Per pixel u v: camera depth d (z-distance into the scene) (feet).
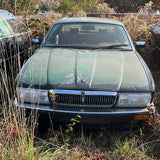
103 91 8.09
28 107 8.25
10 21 14.99
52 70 9.08
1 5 23.25
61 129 8.70
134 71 9.26
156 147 8.68
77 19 13.57
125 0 60.29
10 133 7.16
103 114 7.97
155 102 11.77
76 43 12.03
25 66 9.64
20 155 6.74
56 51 11.26
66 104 8.21
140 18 26.58
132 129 8.91
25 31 15.92
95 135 9.22
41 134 9.12
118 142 8.57
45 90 8.30
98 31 12.67
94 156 7.97
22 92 8.04
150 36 18.04
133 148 8.41
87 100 8.13
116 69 9.29
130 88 8.29
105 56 10.72
